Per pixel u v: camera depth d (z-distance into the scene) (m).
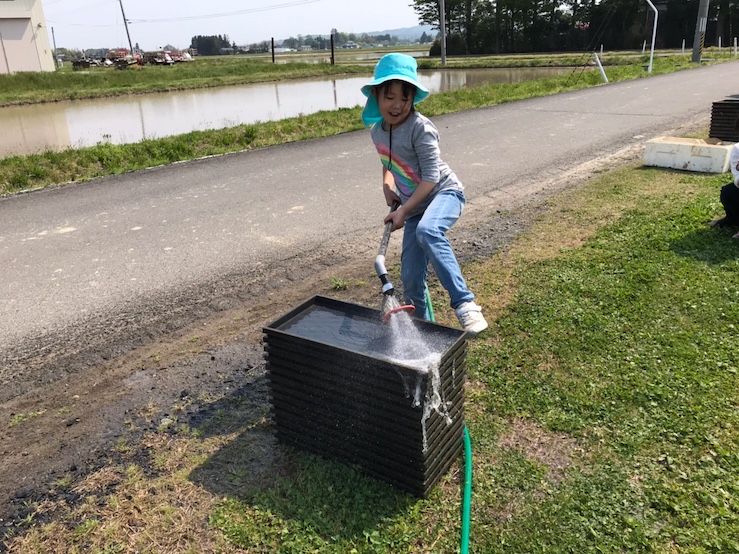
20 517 2.57
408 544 2.34
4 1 39.97
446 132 12.20
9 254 6.01
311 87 31.67
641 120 12.30
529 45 62.47
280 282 5.05
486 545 2.32
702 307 3.98
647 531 2.33
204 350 3.94
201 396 3.39
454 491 2.60
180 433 3.06
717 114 8.90
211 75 38.12
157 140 11.98
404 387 2.36
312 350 2.56
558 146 10.16
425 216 3.19
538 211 6.44
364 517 2.45
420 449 2.44
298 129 13.55
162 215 7.18
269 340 2.69
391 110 3.10
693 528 2.34
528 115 14.20
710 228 5.33
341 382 2.54
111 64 56.34
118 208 7.58
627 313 3.97
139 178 9.25
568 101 16.53
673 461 2.68
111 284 5.14
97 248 6.09
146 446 2.98
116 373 3.72
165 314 4.52
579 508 2.46
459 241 5.65
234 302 4.70
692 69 26.11
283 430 2.86
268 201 7.59
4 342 4.18
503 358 3.57
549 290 4.40
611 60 37.06
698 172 7.52
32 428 3.20
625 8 55.91
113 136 15.88
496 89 20.30
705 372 3.29
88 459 2.92
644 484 2.56
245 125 13.77
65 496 2.68
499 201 7.02
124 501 2.62
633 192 6.79
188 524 2.47
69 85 32.12
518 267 4.87
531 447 2.84
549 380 3.32
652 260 4.76
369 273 5.14
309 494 2.58
